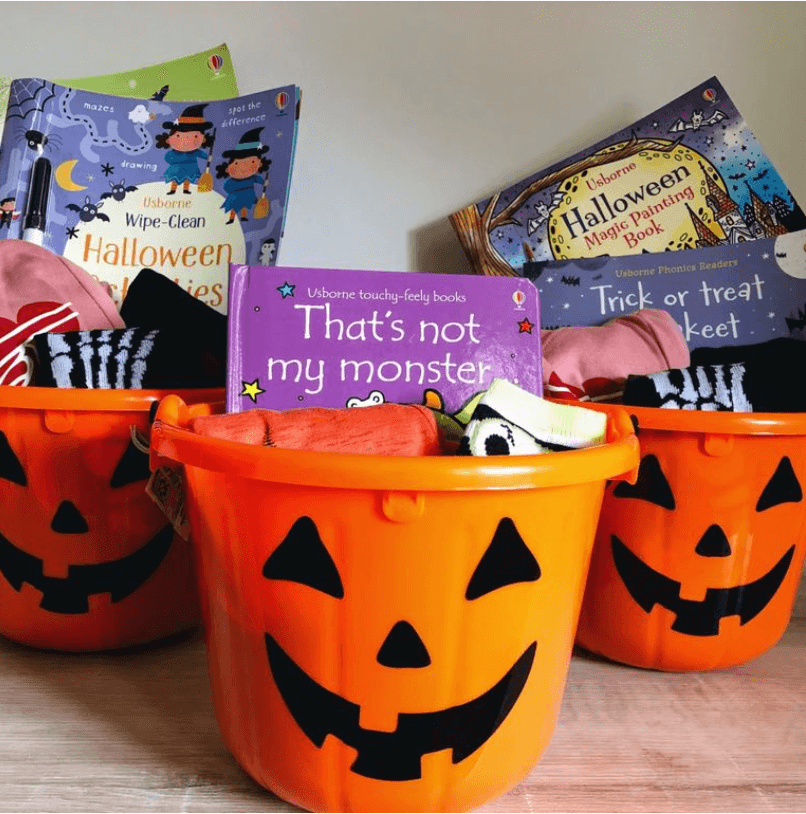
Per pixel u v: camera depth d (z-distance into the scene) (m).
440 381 0.68
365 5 1.04
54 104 0.90
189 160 0.91
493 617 0.52
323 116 1.05
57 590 0.77
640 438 0.74
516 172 1.07
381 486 0.47
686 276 0.90
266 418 0.57
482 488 0.47
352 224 1.06
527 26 1.06
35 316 0.78
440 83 1.06
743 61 1.07
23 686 0.73
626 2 1.06
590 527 0.57
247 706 0.55
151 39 1.03
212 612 0.57
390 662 0.51
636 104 1.07
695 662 0.77
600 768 0.62
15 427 0.73
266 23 1.03
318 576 0.50
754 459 0.72
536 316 0.71
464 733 0.53
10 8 1.01
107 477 0.75
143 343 0.76
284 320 0.67
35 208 0.86
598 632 0.80
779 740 0.67
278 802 0.58
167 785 0.59
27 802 0.56
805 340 0.83
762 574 0.76
